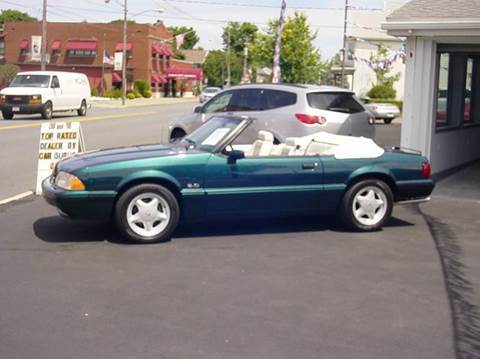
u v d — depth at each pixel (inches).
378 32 1923.0
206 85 4037.9
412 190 351.6
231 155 317.4
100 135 899.4
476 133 643.5
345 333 208.2
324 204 337.7
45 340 199.0
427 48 470.6
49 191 311.1
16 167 570.3
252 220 366.3
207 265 279.6
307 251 306.0
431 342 202.5
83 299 235.0
